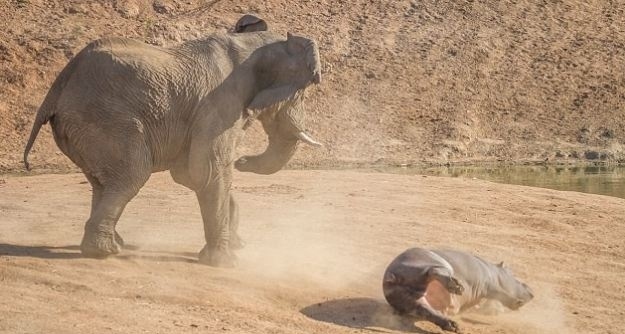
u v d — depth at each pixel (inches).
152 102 1187.3
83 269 1136.8
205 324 968.3
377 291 1155.9
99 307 994.7
